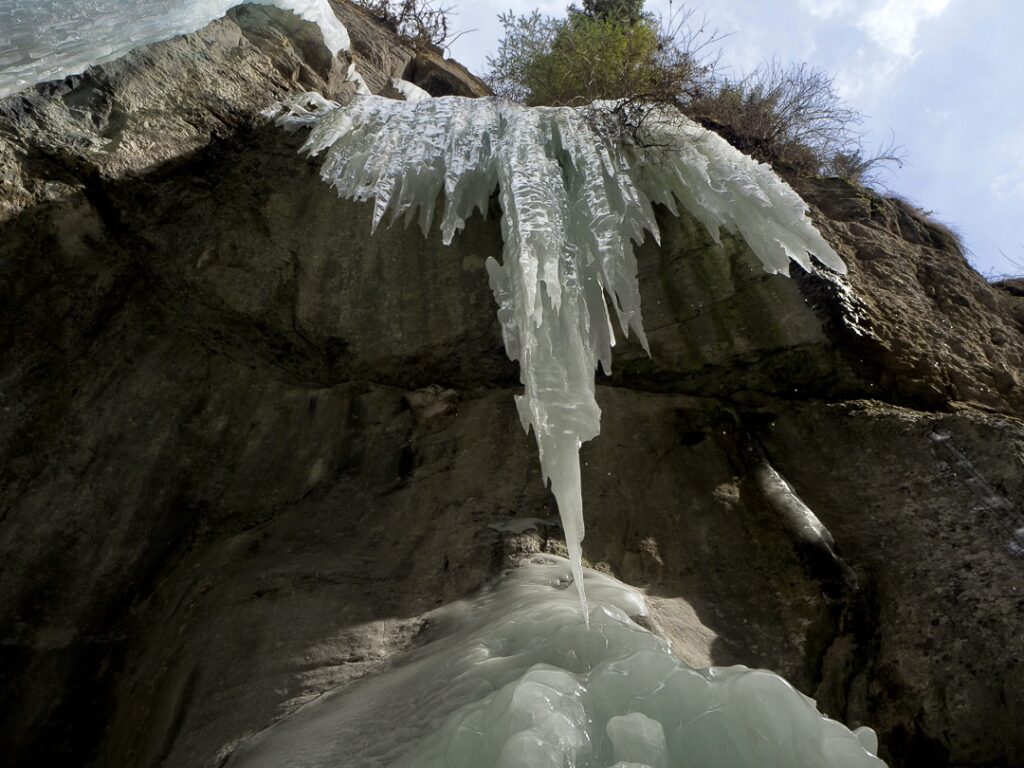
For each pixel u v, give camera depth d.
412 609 4.45
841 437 5.68
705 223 6.54
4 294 5.47
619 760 2.39
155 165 6.36
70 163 6.00
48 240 5.70
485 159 6.87
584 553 4.84
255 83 7.52
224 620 4.54
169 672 4.50
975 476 5.19
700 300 6.34
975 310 6.80
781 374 6.04
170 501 5.56
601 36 9.61
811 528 5.05
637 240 6.35
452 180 6.64
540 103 10.02
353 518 5.39
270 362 6.18
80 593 5.15
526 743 2.25
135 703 4.58
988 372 6.27
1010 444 5.25
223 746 3.58
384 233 6.62
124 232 6.08
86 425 5.53
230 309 6.19
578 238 6.13
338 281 6.43
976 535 4.87
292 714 3.66
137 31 7.05
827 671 4.35
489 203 6.86
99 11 6.91
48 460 5.36
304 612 4.45
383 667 3.89
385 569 4.80
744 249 6.46
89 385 5.63
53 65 6.38
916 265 7.06
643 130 6.94
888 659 4.41
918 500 5.16
